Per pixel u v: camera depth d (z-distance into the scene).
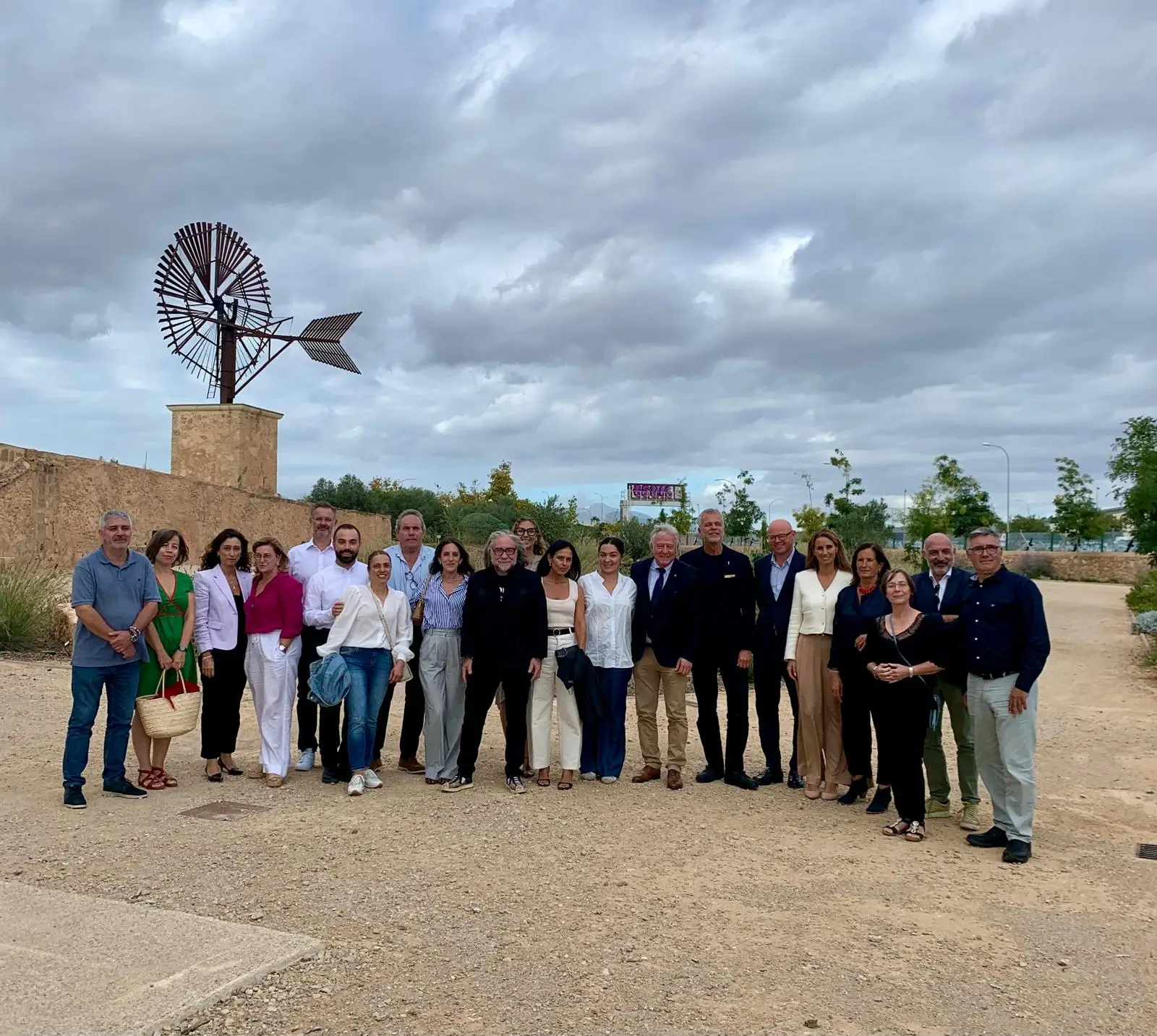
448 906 5.15
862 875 5.94
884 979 4.42
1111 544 68.75
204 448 26.67
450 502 43.16
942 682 7.30
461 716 8.21
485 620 7.85
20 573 14.23
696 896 5.45
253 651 7.84
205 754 7.93
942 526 32.69
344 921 4.90
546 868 5.86
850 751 7.77
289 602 7.91
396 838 6.40
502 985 4.21
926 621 6.86
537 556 9.25
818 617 7.93
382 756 9.22
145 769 7.74
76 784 7.01
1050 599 34.38
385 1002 4.02
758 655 8.45
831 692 7.93
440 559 8.20
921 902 5.46
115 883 5.40
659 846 6.41
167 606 7.61
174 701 7.51
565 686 8.05
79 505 18.97
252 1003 3.95
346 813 7.00
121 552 7.18
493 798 7.61
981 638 6.58
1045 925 5.17
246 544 8.30
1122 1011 4.19
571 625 8.18
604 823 6.94
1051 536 69.31
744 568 8.42
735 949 4.70
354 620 7.77
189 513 22.41
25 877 5.48
